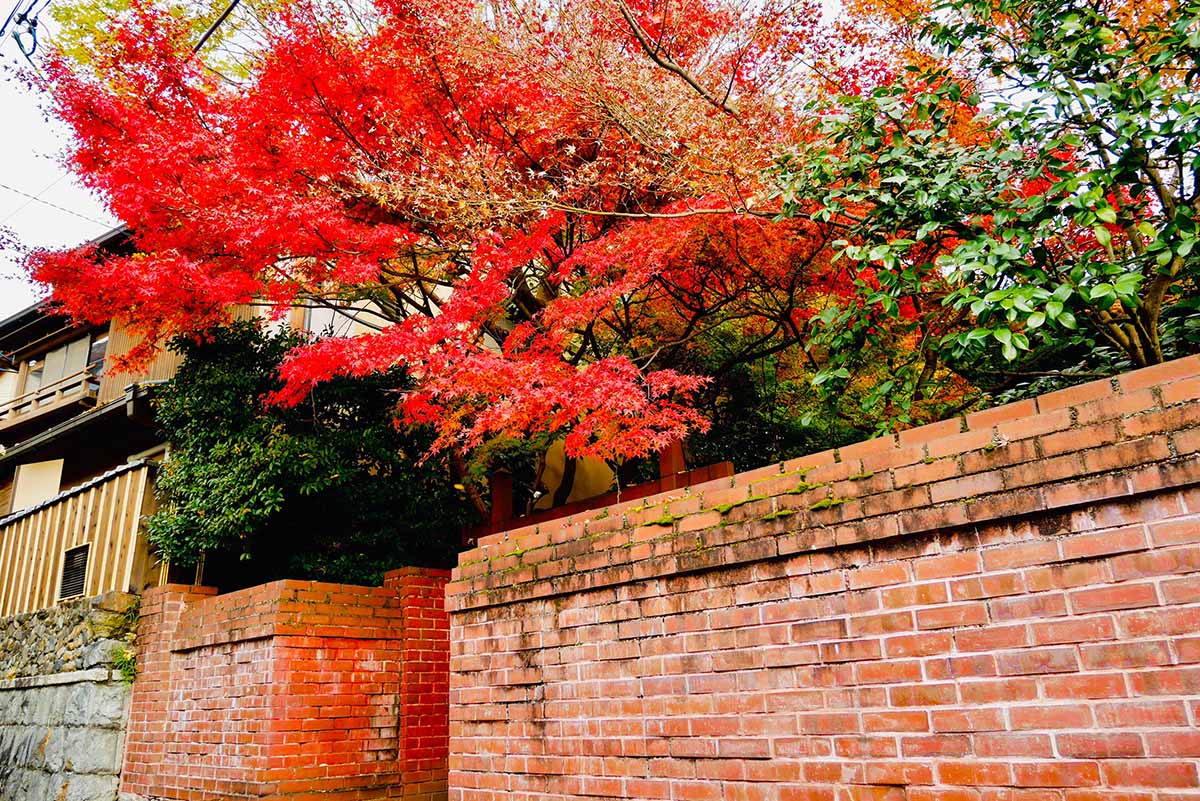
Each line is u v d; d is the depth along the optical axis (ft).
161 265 23.58
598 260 22.43
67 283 25.49
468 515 29.84
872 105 15.49
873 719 9.24
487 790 13.34
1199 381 7.87
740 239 25.20
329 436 27.78
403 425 28.25
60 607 28.84
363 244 24.23
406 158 25.00
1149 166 14.05
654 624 11.68
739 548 10.87
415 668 21.57
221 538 26.45
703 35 24.50
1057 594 8.29
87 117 24.36
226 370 28.91
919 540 9.36
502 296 23.00
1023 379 25.64
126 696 25.40
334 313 44.86
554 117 24.58
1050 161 13.98
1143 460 7.97
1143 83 12.78
